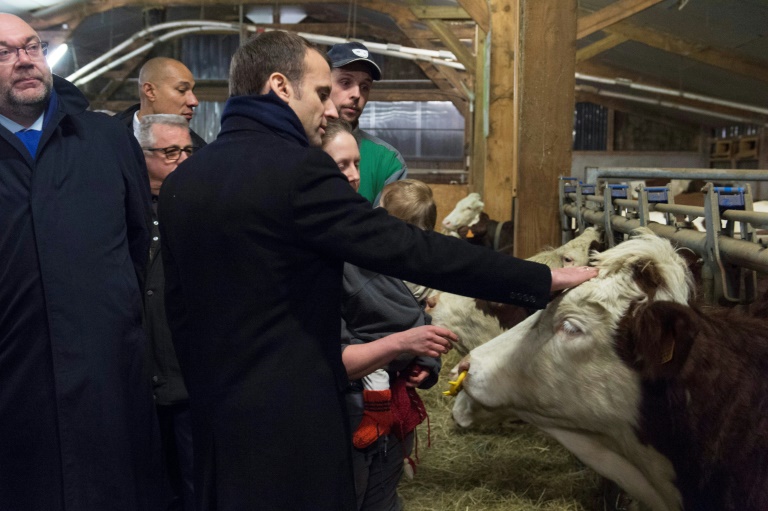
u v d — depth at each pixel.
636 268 1.88
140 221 2.29
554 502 3.02
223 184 1.54
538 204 4.18
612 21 7.38
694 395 1.77
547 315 2.02
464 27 13.12
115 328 2.11
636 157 16.23
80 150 2.16
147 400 2.22
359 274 2.02
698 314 1.84
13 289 2.04
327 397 1.57
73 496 2.04
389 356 1.91
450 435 3.78
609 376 1.91
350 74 2.84
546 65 4.09
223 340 1.55
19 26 2.06
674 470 1.88
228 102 1.67
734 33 8.20
